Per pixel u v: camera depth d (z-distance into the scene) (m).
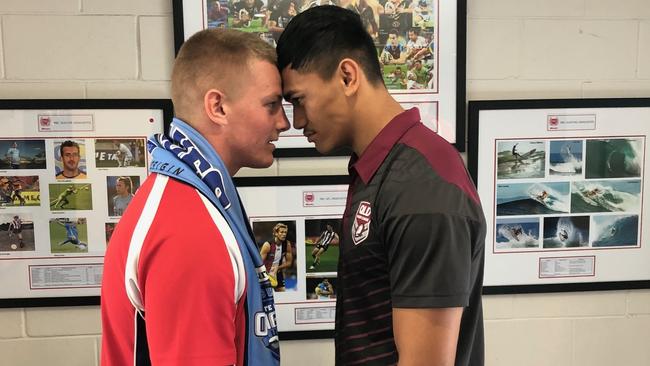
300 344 1.47
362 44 0.90
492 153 1.45
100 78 1.39
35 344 1.44
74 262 1.42
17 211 1.39
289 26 0.91
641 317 1.54
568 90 1.47
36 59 1.37
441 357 0.80
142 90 1.40
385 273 0.88
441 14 1.40
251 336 0.88
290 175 1.44
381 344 0.90
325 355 1.48
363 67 0.90
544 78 1.46
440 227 0.79
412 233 0.80
